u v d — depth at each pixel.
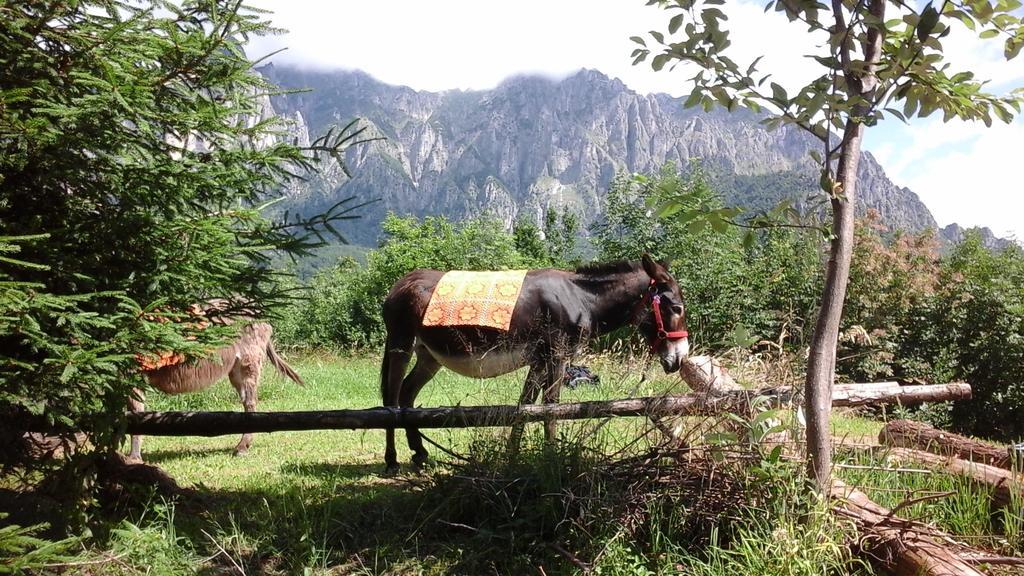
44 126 3.43
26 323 3.23
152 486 4.80
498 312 5.93
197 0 3.99
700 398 4.76
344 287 25.53
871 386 5.62
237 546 4.45
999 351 12.95
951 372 13.33
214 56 3.86
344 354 21.73
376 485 5.83
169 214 3.99
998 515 4.74
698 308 14.10
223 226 4.12
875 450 5.57
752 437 4.05
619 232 16.31
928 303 14.10
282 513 4.98
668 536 4.08
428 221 23.50
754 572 3.66
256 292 4.45
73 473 4.23
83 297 3.44
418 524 4.67
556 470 4.48
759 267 13.98
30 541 2.98
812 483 3.91
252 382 7.51
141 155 3.79
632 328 6.23
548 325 5.98
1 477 4.36
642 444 5.05
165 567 3.99
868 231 14.66
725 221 3.92
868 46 3.90
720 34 3.69
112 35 3.43
